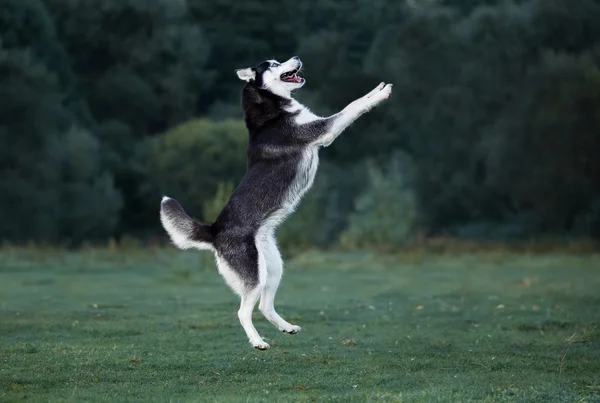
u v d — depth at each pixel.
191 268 22.67
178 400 6.73
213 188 38.81
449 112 44.50
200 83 47.88
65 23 45.62
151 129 46.97
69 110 42.31
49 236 37.69
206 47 48.31
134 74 46.00
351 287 17.67
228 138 39.06
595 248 30.50
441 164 44.78
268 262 8.67
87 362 8.48
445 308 13.67
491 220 43.88
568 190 38.69
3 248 28.67
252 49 49.97
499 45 43.59
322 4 50.88
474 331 11.05
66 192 38.22
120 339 10.16
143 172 41.94
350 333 10.88
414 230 40.12
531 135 39.28
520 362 8.55
